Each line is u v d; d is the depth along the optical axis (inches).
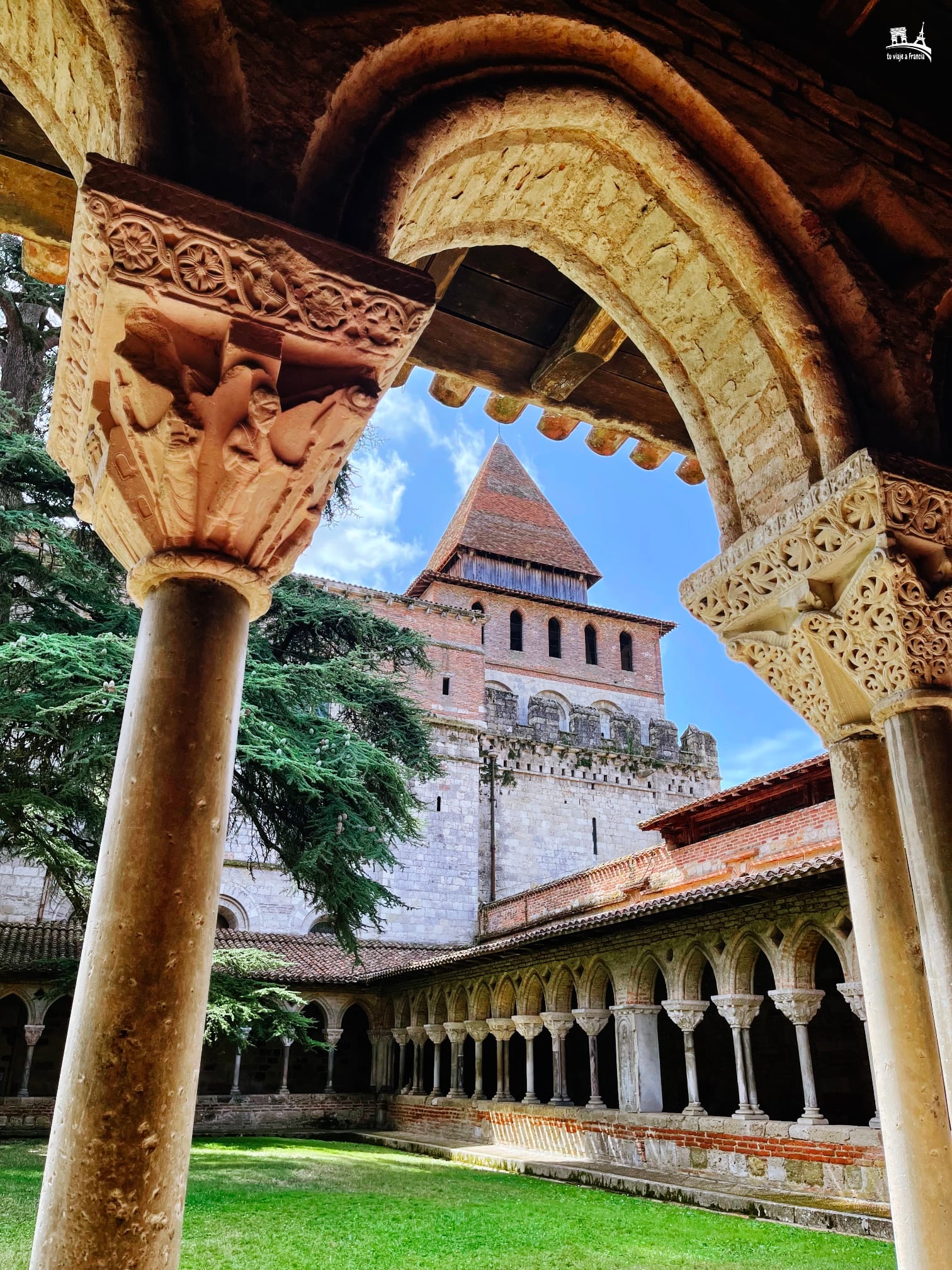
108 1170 78.4
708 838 671.1
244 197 98.9
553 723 1320.1
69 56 109.7
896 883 131.3
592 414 201.9
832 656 138.4
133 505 100.9
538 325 185.5
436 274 167.5
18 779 509.0
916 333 146.5
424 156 113.0
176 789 92.5
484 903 1107.9
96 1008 83.9
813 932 424.8
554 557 1670.8
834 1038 590.6
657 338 161.5
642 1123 492.4
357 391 101.6
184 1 102.7
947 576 130.6
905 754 127.6
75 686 501.7
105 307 93.7
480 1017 690.2
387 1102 797.2
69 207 144.0
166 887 88.6
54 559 605.3
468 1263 275.3
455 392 210.1
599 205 149.2
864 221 155.6
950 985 114.0
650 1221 353.7
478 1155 569.9
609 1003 604.7
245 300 95.3
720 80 144.6
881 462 129.3
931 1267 113.6
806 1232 327.3
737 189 144.4
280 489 101.7
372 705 759.1
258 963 620.7
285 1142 678.5
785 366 145.3
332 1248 292.8
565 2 129.4
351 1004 836.6
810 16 159.5
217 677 99.1
